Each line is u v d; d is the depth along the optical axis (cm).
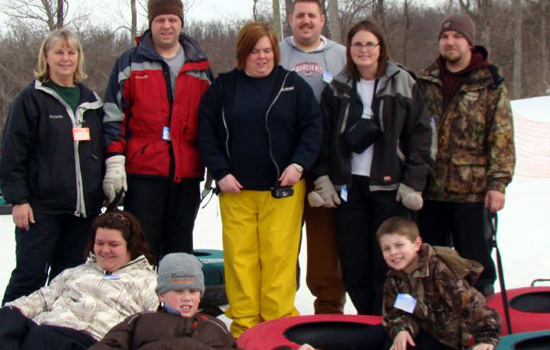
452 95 420
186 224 448
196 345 293
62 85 425
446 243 443
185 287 306
